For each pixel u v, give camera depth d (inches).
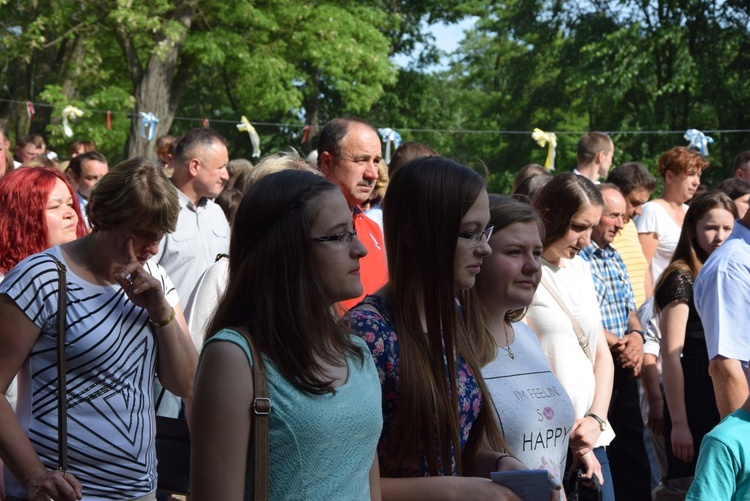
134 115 772.6
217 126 1246.3
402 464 93.7
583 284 153.0
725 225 174.6
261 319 77.5
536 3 1184.2
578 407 142.0
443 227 95.5
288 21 811.4
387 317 96.2
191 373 114.0
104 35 844.6
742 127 1035.9
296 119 1189.1
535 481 91.4
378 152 165.3
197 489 75.5
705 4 1055.6
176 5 767.7
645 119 1084.5
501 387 108.4
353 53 811.4
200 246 197.0
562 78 1162.6
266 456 75.5
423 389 92.9
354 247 81.5
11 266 123.1
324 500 77.1
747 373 145.8
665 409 182.7
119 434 106.2
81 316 105.0
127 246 107.0
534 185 181.3
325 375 78.7
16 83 884.0
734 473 108.1
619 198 185.6
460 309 108.2
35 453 101.4
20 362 103.7
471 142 1333.7
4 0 666.2
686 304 174.4
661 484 185.0
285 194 79.6
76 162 273.1
